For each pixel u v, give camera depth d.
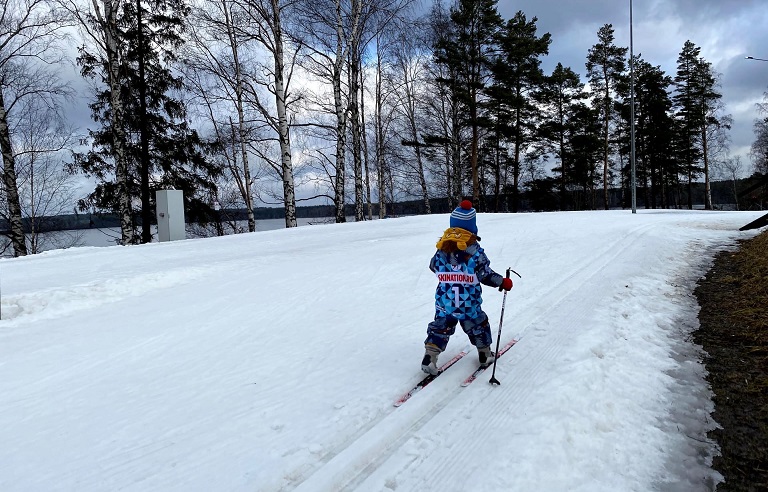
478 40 31.06
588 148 44.81
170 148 24.33
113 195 23.34
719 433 2.98
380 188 31.06
